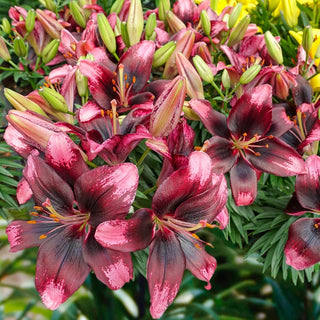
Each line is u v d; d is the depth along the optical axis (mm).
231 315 1083
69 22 1086
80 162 750
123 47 958
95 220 758
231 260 1017
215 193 766
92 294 990
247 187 860
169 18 987
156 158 939
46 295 751
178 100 766
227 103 989
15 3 1285
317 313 1049
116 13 1015
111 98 846
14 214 965
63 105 837
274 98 990
